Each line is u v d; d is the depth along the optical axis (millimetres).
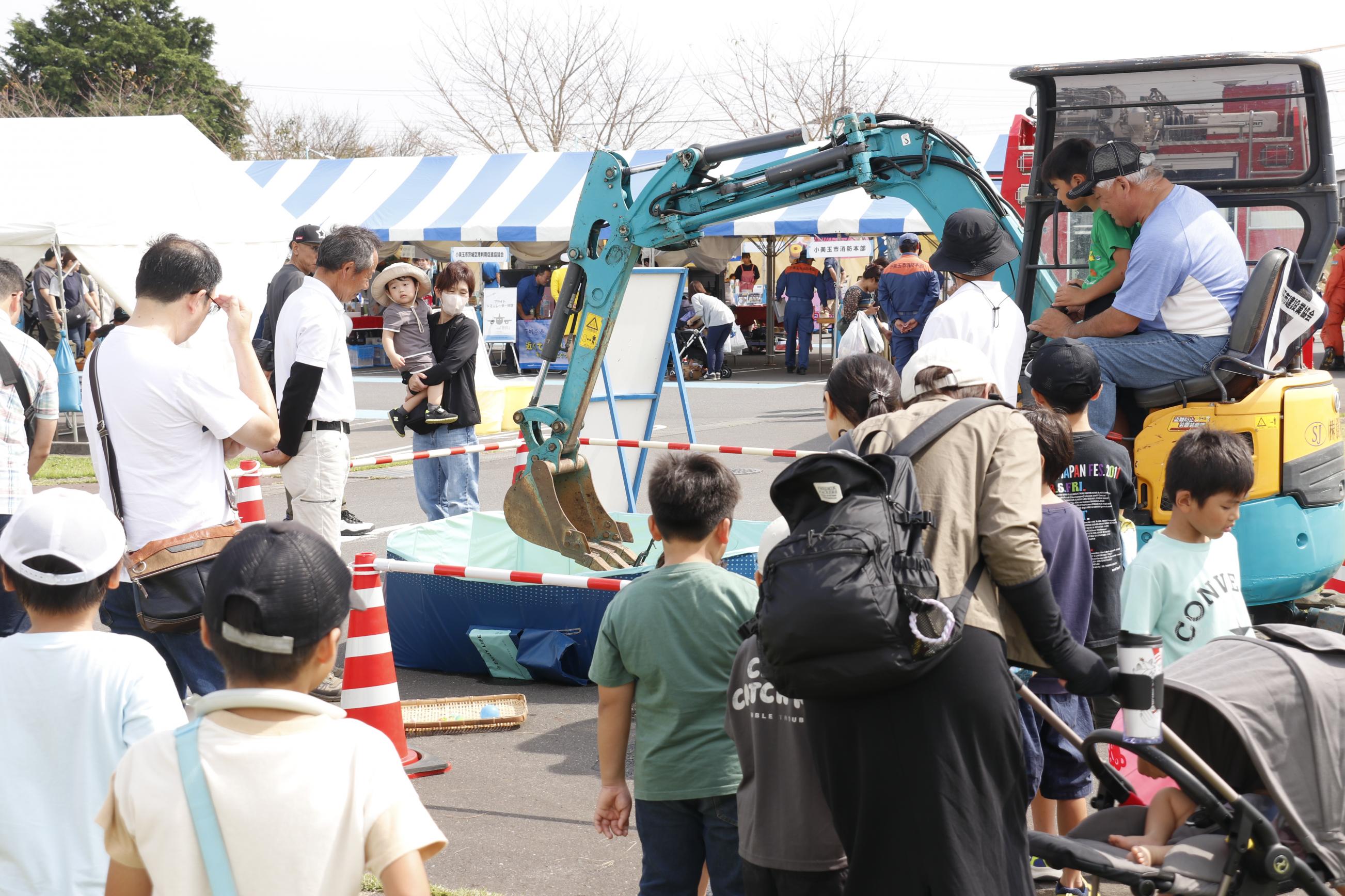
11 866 2598
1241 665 3139
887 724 2777
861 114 6977
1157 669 2861
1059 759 3877
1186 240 5793
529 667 6289
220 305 4676
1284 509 5934
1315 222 6520
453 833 4559
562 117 43406
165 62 60062
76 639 2668
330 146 55688
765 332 28719
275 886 1944
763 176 7117
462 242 23719
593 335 7430
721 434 15250
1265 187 6516
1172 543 3896
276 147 55062
